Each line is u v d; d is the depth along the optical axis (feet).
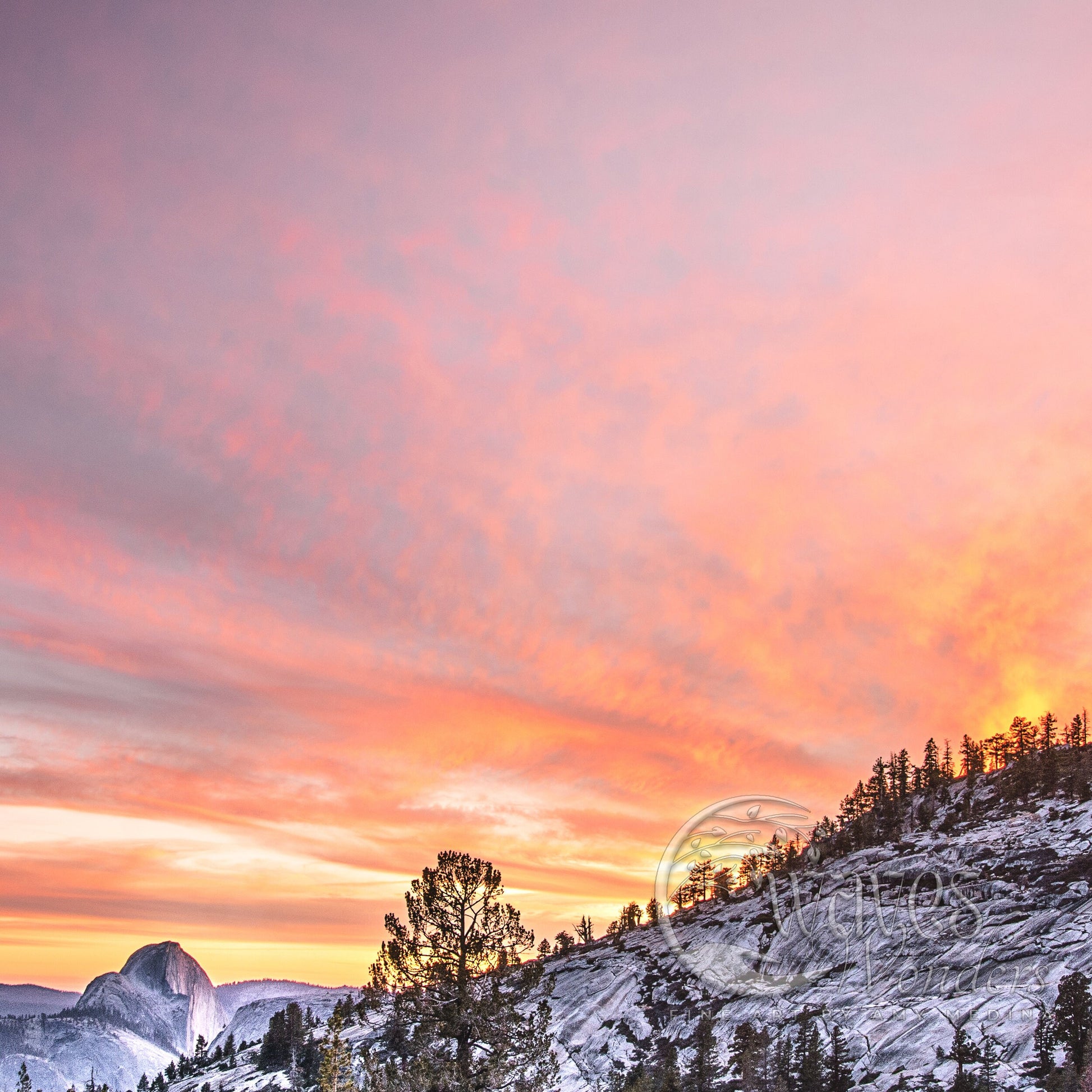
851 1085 380.37
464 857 153.07
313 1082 620.49
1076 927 454.40
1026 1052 353.92
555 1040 553.64
